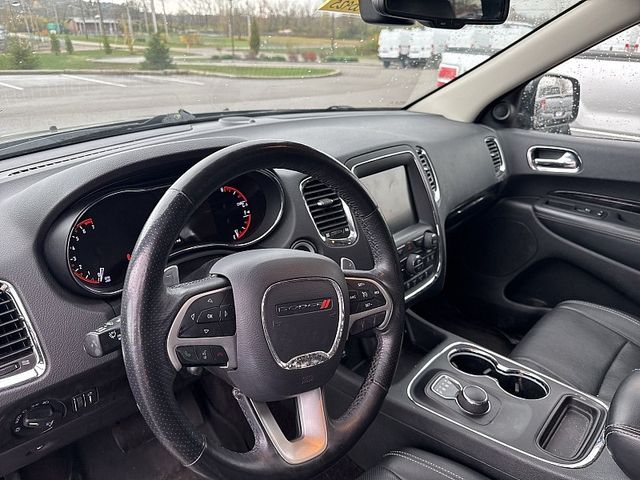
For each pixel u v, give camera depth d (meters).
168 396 0.79
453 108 2.34
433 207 1.71
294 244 1.25
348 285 0.97
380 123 2.02
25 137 1.35
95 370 1.00
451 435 1.19
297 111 2.14
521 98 2.26
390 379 1.04
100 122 1.52
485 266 2.28
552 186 2.21
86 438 1.42
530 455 1.11
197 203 0.80
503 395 1.28
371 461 1.40
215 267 0.86
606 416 1.08
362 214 1.03
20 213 0.98
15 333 0.93
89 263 1.02
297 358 0.86
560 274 2.13
